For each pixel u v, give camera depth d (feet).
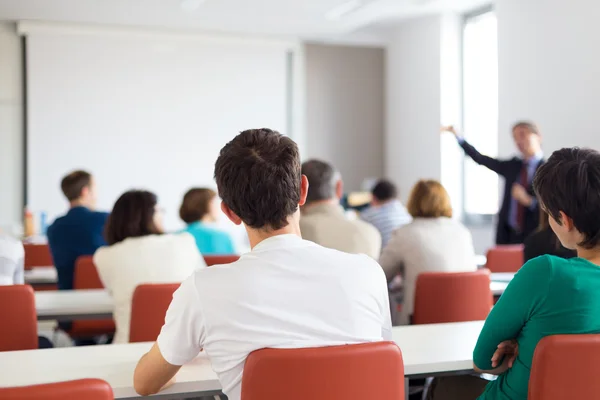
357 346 4.77
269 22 27.40
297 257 4.98
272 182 4.91
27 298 7.98
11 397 3.99
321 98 31.40
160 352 5.04
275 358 4.62
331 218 11.49
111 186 28.32
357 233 11.51
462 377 7.27
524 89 22.70
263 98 30.01
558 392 5.20
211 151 29.45
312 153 31.35
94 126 28.04
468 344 6.82
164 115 28.84
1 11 25.45
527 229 18.69
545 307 5.49
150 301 8.58
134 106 28.48
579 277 5.46
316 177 11.61
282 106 30.30
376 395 4.83
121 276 9.45
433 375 6.25
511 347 5.91
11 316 7.95
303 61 31.09
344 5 24.98
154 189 28.81
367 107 32.04
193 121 29.19
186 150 29.14
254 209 4.93
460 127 27.91
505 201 19.27
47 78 27.43
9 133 27.43
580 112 20.34
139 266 9.48
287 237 5.03
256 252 4.98
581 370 5.20
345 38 30.86
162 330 5.08
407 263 11.13
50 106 27.53
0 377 5.73
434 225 11.25
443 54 27.63
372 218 15.79
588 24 19.99
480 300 10.11
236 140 5.10
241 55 29.66
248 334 4.81
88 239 13.66
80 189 14.06
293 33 29.58
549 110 21.61
